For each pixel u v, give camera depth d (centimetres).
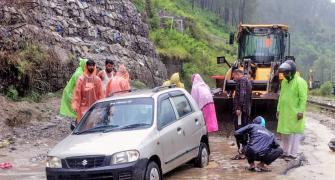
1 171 1038
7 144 1302
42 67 1880
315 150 1316
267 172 1013
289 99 1140
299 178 955
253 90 1773
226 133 1606
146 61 2998
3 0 1814
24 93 1777
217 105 1655
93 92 1253
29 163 1119
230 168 1063
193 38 5641
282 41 1994
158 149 879
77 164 820
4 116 1505
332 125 1995
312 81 6228
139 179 812
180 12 6247
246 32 2019
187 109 1060
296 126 1138
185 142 993
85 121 964
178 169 1052
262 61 1991
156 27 4291
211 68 4588
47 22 2125
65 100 1348
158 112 936
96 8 2591
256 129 1038
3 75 1691
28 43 1873
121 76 1289
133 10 3070
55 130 1512
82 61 1355
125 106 963
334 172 1009
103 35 2572
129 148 820
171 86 1080
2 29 1770
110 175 804
